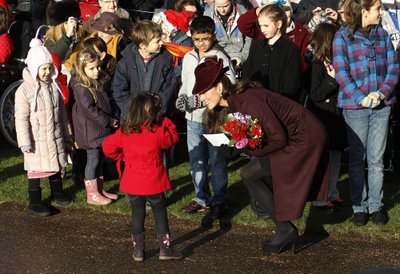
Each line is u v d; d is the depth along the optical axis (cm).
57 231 709
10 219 738
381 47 702
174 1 1065
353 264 639
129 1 1072
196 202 751
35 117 736
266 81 716
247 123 603
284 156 622
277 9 707
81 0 1022
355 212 723
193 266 630
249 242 683
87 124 760
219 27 849
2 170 881
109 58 808
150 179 622
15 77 968
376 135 710
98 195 775
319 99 735
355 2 693
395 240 691
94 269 623
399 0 1011
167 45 860
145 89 738
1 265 629
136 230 631
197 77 623
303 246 675
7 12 962
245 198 793
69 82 801
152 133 621
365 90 697
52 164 745
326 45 724
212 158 734
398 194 808
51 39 873
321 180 636
